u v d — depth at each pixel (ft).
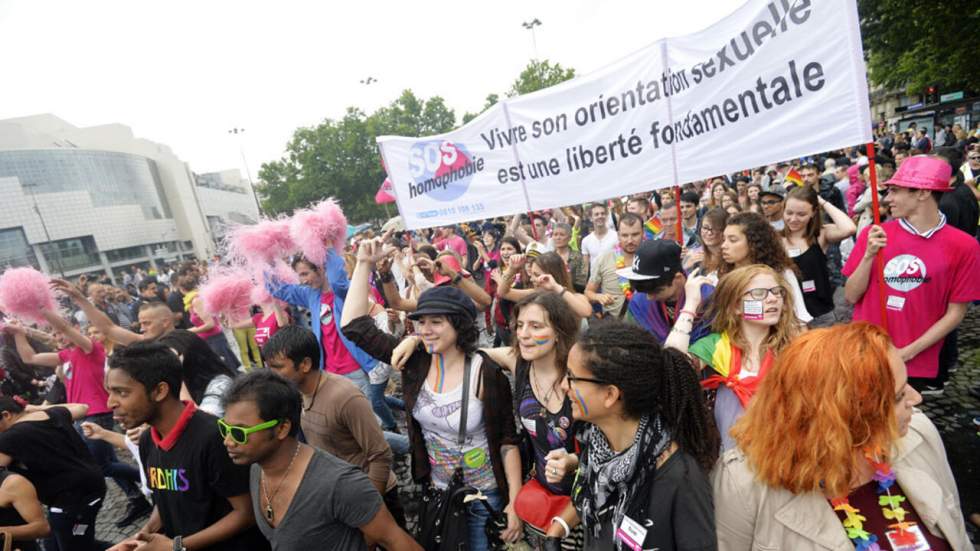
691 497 4.24
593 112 13.03
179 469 6.65
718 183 27.43
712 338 6.70
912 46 55.88
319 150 145.79
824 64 8.80
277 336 7.79
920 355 8.80
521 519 6.91
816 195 11.19
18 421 9.00
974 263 7.97
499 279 14.38
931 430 4.43
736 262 8.94
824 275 11.46
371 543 5.99
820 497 4.09
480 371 7.57
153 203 221.46
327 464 5.77
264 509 5.95
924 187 8.10
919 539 3.99
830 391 3.82
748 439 4.34
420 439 8.22
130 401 6.45
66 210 184.75
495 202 16.19
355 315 8.69
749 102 9.96
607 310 14.44
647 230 21.63
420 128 164.25
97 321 13.70
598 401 4.52
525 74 139.13
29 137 193.06
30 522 8.00
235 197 310.04
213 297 14.78
